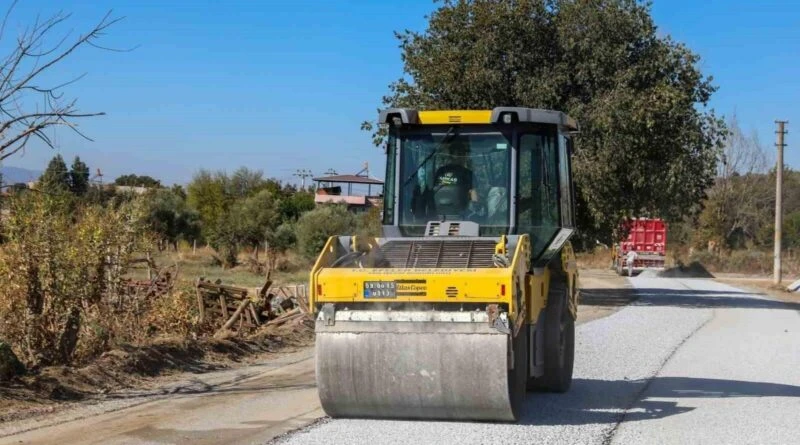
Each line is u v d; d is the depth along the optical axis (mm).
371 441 8359
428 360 8664
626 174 27375
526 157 10602
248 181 76188
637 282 45219
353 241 9633
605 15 26719
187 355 13453
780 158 47531
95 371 11352
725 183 74750
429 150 10633
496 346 8523
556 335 10711
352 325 8891
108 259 12680
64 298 11711
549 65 27625
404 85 28609
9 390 9977
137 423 9156
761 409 10469
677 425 9500
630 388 11867
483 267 8961
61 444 8188
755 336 18984
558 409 10242
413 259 9500
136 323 13430
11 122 9195
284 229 50281
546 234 10586
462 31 27641
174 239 46469
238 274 36562
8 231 11492
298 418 9461
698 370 13602
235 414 9680
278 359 14523
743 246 75875
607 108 26203
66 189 13344
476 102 27781
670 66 27000
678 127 27172
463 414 8875
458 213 10461
